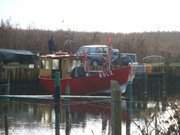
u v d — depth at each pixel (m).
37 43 58.19
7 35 57.19
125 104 31.05
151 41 67.88
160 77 52.94
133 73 43.19
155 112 11.09
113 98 9.67
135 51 61.91
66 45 55.19
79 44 60.81
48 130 22.50
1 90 44.44
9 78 45.22
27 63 47.84
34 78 46.50
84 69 40.59
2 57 46.81
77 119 26.33
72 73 40.59
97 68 40.88
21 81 46.47
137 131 16.89
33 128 23.00
